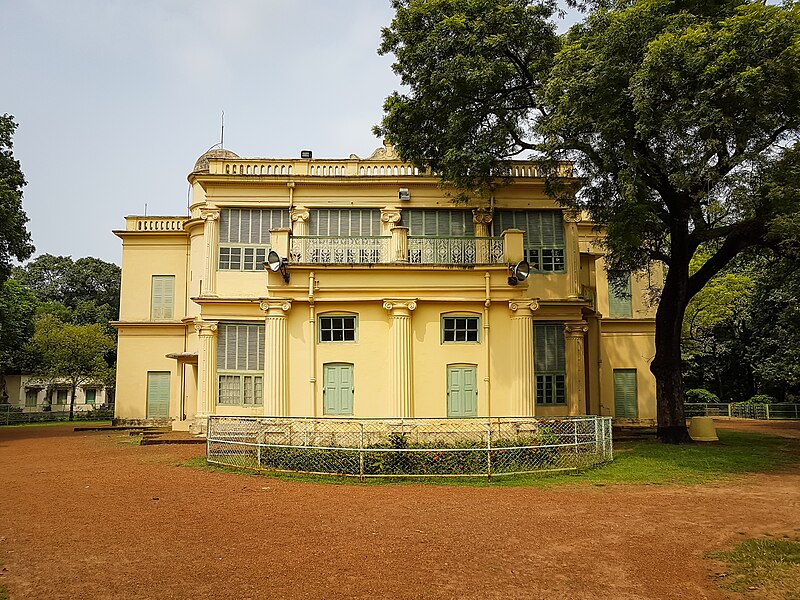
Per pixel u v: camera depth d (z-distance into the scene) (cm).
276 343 1792
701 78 1297
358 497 1081
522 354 1802
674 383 1956
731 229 1709
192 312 2603
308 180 2122
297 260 1902
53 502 1055
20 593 622
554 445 1337
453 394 1808
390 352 1791
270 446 1357
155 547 776
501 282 1828
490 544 796
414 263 1816
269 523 895
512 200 2150
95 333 4206
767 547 782
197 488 1173
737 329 4047
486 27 1784
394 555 748
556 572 697
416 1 1858
